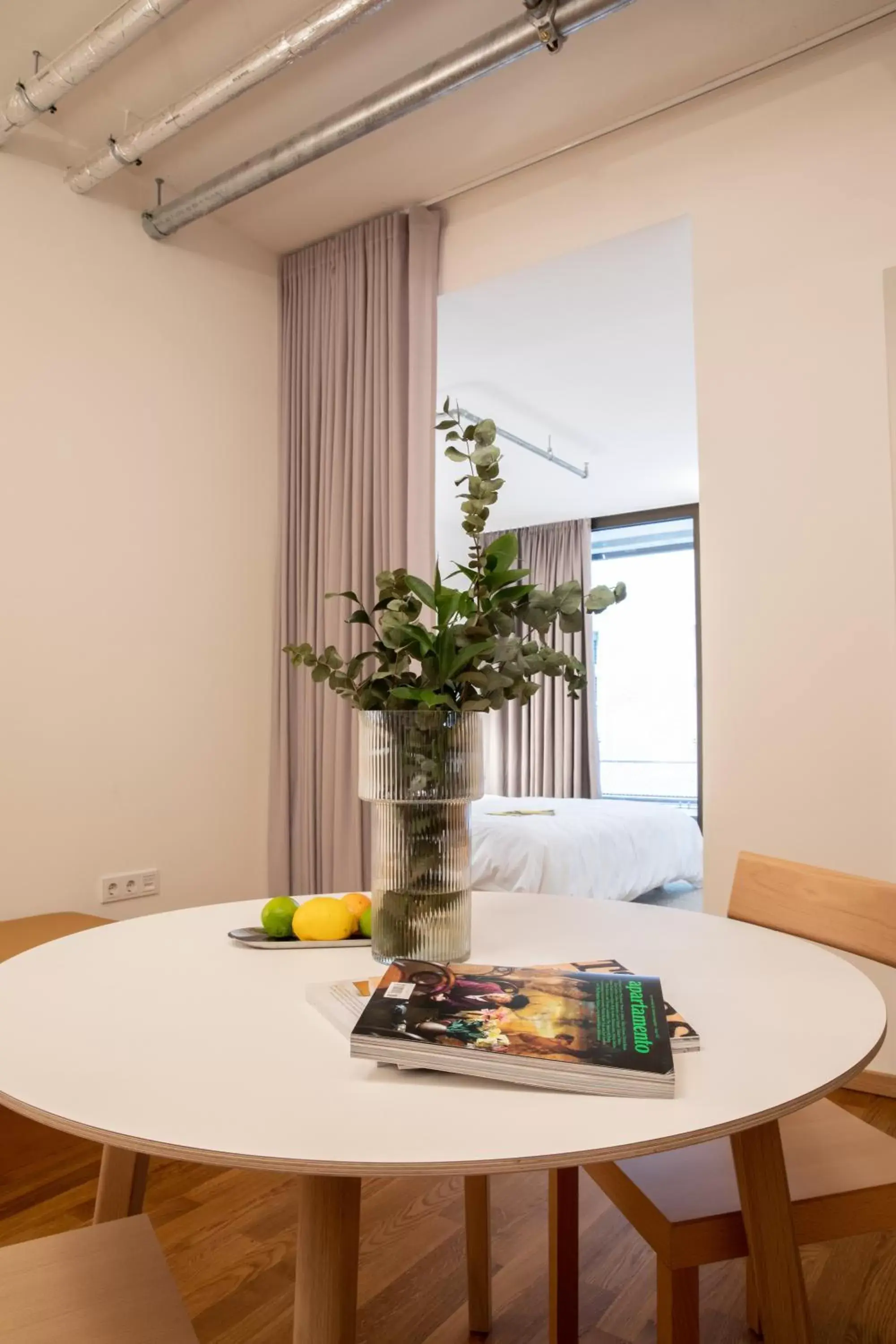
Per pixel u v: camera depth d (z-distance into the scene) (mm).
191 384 3412
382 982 909
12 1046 830
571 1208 1315
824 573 2533
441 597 1140
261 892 3578
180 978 1059
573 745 7031
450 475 5562
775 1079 754
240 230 3566
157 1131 656
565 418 4836
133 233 3252
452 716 1121
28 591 2904
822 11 2439
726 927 1300
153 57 2695
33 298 2961
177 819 3291
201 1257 1636
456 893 1111
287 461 3664
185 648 3350
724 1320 1470
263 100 2869
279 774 3551
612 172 2969
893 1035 2379
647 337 3809
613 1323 1463
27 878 2861
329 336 3549
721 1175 1087
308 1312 761
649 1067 723
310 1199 770
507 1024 799
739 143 2723
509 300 3428
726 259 2732
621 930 1285
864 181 2514
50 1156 2064
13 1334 784
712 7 2420
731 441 2701
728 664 2676
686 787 6957
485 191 3266
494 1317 1471
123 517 3176
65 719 2982
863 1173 1075
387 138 2982
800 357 2596
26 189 2957
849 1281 1585
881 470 2457
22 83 2617
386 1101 715
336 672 1225
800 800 2541
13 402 2896
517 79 2703
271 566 3676
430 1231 1737
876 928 1210
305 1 2465
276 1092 730
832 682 2508
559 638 7227
